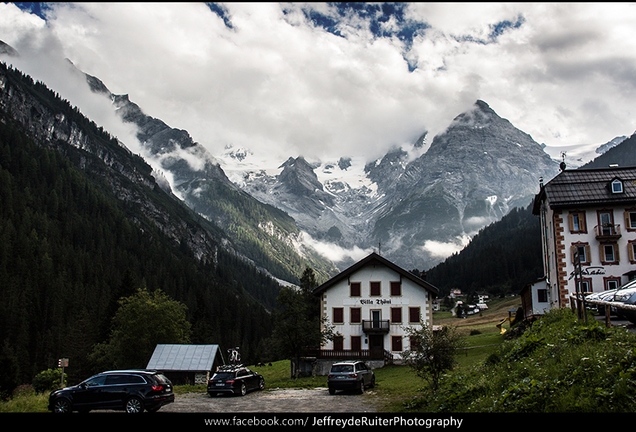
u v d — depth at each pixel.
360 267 62.16
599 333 21.33
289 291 55.84
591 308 29.69
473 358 44.06
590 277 52.06
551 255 57.44
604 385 15.64
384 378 45.50
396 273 61.53
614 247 52.09
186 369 60.50
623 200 52.12
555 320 30.64
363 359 58.19
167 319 80.00
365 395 30.56
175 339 80.62
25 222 192.00
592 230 52.88
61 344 114.44
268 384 45.09
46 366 116.44
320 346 61.16
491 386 20.59
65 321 135.12
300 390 36.25
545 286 61.72
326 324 61.78
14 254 164.50
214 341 144.50
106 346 85.81
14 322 125.44
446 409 20.22
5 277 145.50
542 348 22.75
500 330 85.88
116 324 94.62
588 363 17.55
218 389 32.62
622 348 17.77
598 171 55.97
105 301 150.75
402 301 60.88
